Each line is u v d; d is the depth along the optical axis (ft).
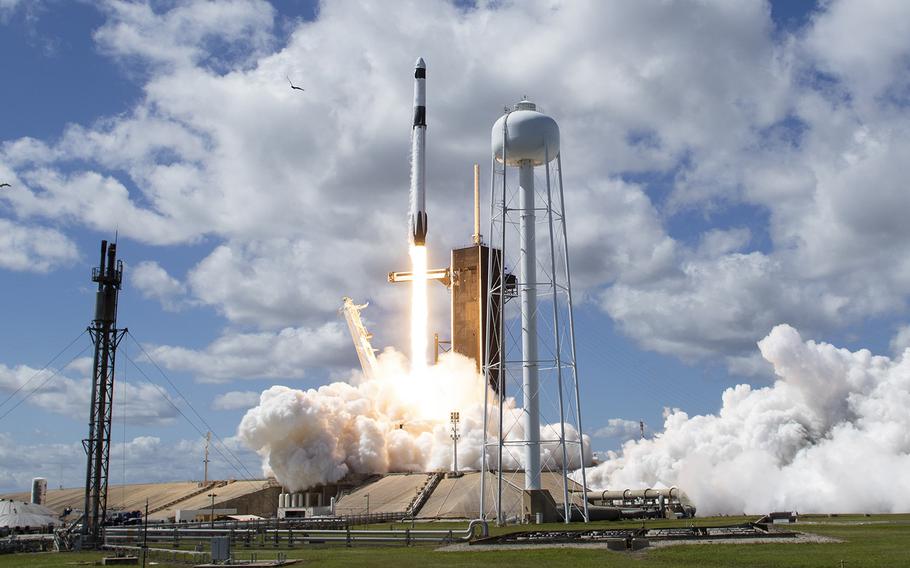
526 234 408.67
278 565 219.82
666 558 214.28
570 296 398.42
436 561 219.61
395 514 491.72
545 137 399.65
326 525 400.06
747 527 293.23
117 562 244.42
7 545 323.16
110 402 349.61
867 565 192.44
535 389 402.11
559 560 214.48
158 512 629.92
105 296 351.87
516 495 542.98
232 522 422.41
